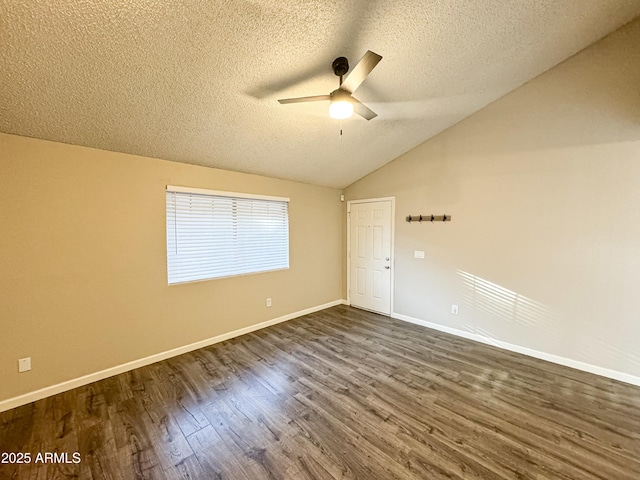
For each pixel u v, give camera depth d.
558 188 2.81
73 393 2.37
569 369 2.74
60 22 1.47
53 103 1.97
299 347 3.27
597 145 2.59
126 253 2.73
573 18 2.17
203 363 2.90
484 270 3.35
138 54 1.75
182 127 2.53
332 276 4.95
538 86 2.88
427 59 2.35
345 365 2.83
